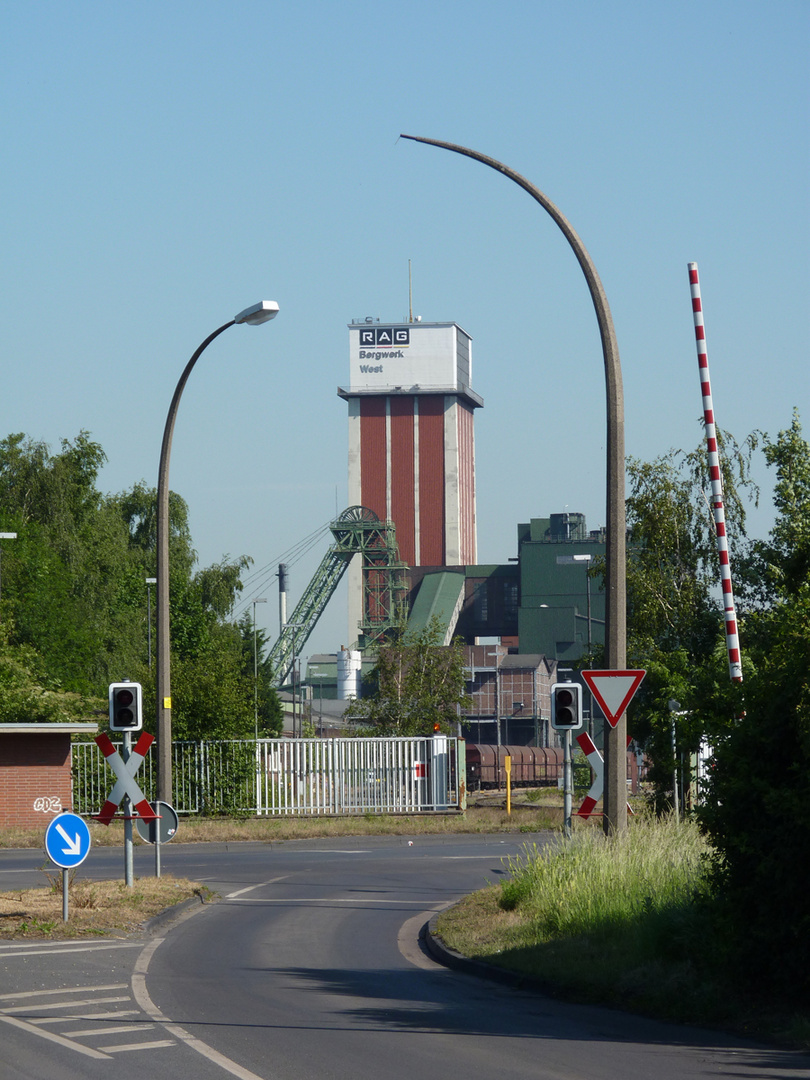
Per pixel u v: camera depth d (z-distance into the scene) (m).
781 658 41.56
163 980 47.28
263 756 145.38
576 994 44.16
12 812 130.25
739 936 40.94
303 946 57.88
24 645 178.38
